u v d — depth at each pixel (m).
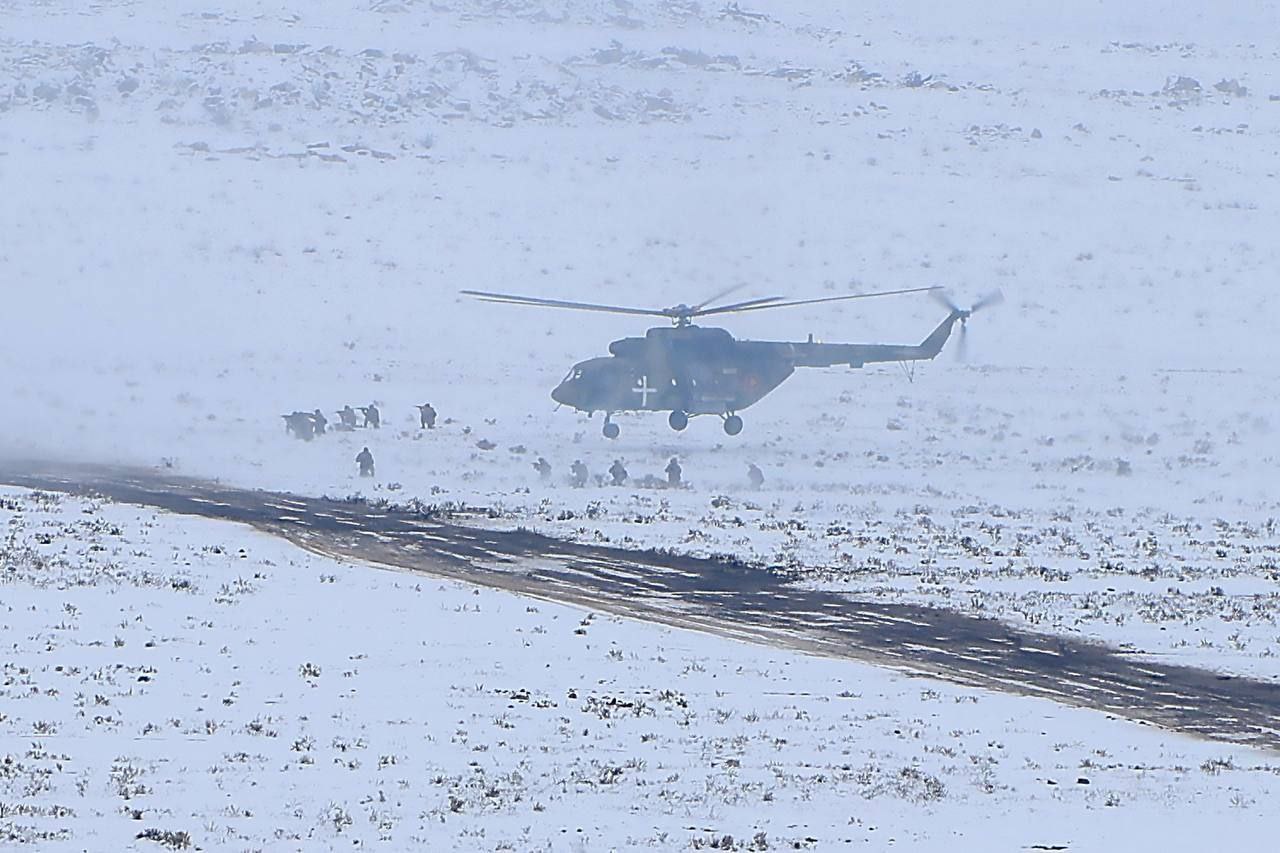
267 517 148.38
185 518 145.38
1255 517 174.00
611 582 121.62
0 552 121.19
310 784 64.81
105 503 152.12
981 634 106.50
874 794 66.12
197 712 76.88
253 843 56.03
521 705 81.38
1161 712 87.12
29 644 90.62
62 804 60.47
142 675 84.31
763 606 114.06
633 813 62.03
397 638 97.31
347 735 73.56
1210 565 138.38
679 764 70.50
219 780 64.88
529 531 145.12
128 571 116.31
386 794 63.62
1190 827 62.50
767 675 91.81
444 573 123.25
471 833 58.25
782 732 77.94
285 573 119.06
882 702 86.19
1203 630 109.25
